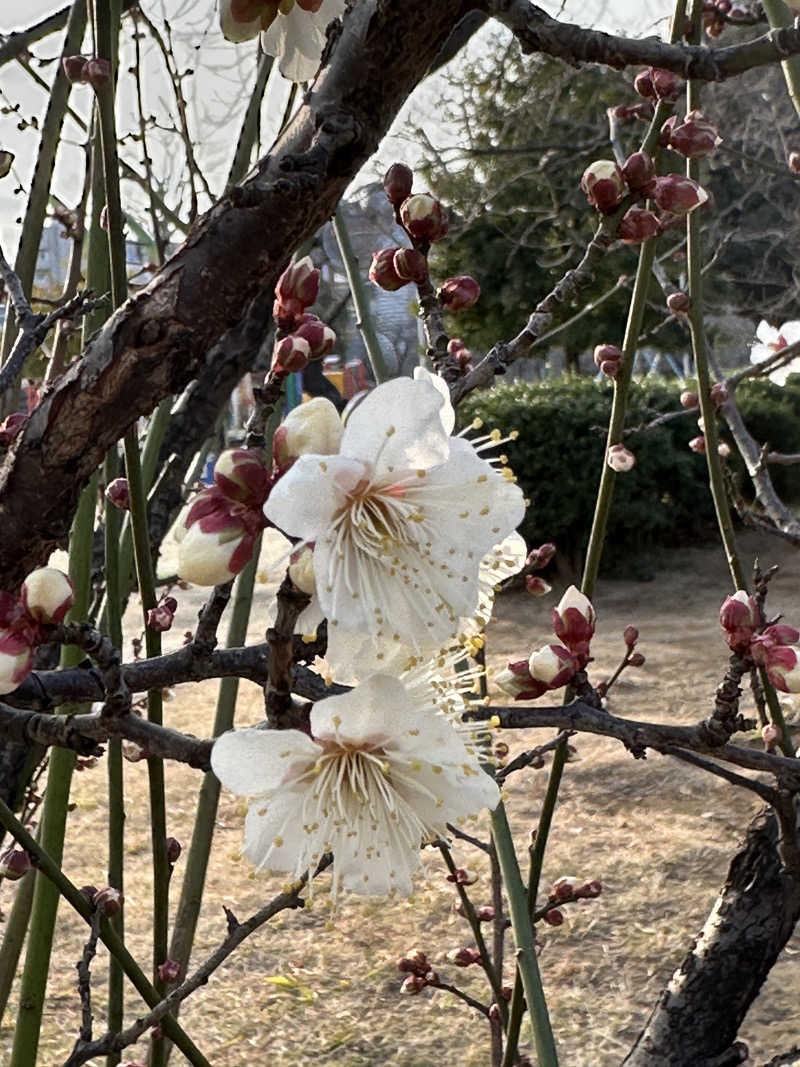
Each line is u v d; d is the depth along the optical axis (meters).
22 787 0.26
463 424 1.53
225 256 0.14
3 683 0.14
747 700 1.00
